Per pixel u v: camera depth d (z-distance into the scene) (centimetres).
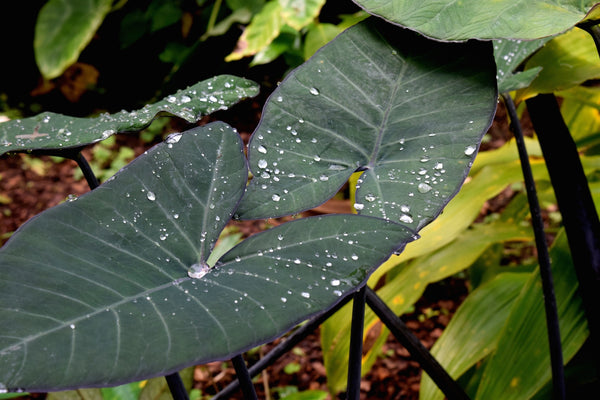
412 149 123
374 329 232
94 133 127
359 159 124
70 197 124
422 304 509
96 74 777
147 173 121
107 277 112
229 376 427
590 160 220
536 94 152
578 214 151
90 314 108
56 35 525
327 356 223
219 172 122
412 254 221
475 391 212
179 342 107
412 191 119
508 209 283
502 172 232
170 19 630
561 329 168
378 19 131
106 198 118
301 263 113
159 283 113
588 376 178
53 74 526
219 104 131
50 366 105
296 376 432
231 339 107
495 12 123
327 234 116
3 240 516
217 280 113
